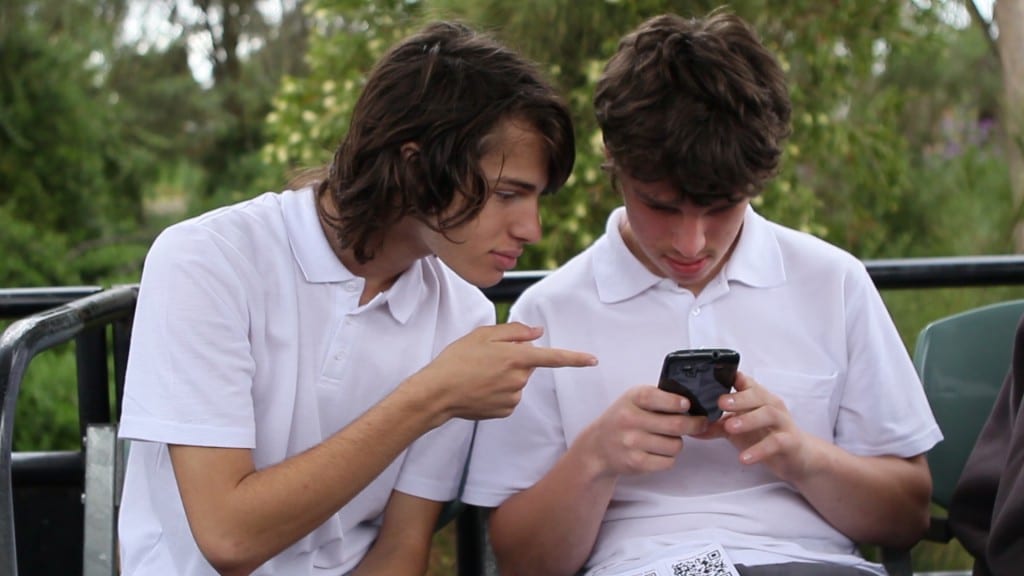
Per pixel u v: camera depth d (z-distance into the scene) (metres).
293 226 1.58
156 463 1.52
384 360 1.62
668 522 1.69
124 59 12.58
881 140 5.20
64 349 5.52
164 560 1.52
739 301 1.75
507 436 1.76
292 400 1.55
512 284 2.09
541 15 4.18
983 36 6.28
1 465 1.39
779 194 4.39
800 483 1.65
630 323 1.75
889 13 4.80
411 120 1.46
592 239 4.09
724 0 4.38
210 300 1.47
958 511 1.72
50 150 8.87
